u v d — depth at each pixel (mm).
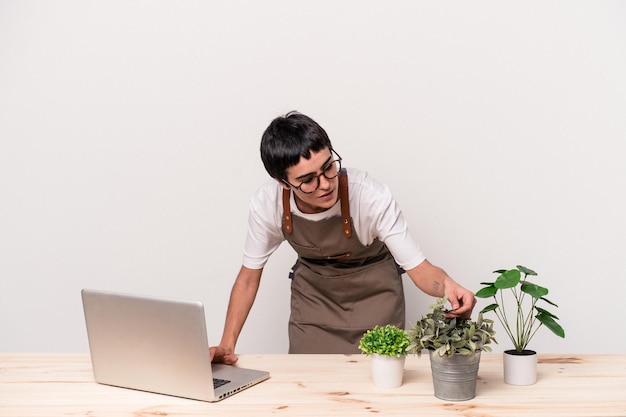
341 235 2395
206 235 3504
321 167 1948
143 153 3482
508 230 3385
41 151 3514
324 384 1833
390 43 3322
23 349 3615
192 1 3389
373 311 2645
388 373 1786
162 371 1767
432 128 3350
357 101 3357
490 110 3328
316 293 2723
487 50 3303
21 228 3564
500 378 1866
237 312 2385
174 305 1700
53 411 1671
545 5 3279
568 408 1629
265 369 1978
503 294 3422
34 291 3592
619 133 3312
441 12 3297
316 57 3359
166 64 3424
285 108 3391
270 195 2355
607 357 2033
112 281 3559
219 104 3426
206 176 3473
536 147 3340
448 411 1622
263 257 2455
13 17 3449
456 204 3377
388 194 2295
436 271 2186
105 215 3529
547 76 3305
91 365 2045
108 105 3467
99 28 3432
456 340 1663
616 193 3344
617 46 3275
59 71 3467
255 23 3373
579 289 3400
